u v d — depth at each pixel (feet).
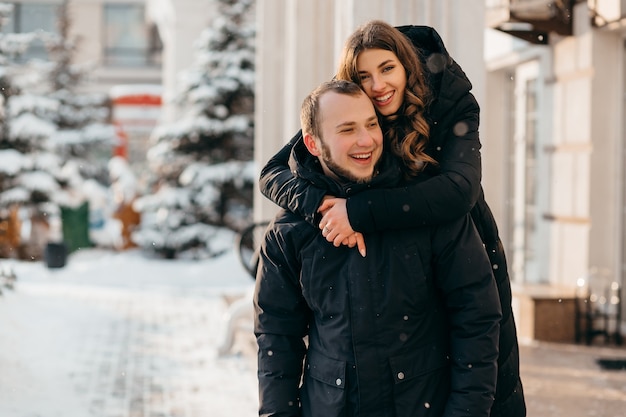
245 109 69.77
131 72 150.82
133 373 26.86
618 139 29.50
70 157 88.58
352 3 21.52
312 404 9.42
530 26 32.19
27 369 25.73
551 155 32.37
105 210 91.97
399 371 9.01
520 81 35.60
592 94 29.53
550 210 32.48
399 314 9.03
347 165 9.06
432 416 9.13
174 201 66.80
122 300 43.83
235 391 24.64
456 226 9.11
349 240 9.02
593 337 29.71
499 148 37.86
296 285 9.65
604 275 29.25
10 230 67.56
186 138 68.80
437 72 9.52
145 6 150.61
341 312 9.13
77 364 27.61
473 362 9.00
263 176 10.11
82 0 148.66
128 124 99.30
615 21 28.07
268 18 41.78
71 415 21.86
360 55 9.38
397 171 9.09
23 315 35.47
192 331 34.81
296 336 9.80
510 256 37.60
